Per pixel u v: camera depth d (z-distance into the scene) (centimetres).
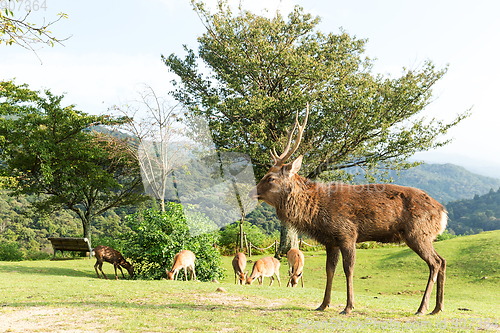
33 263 1474
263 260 1103
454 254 1532
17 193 2036
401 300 715
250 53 1906
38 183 2075
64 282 840
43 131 1933
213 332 369
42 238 3981
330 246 503
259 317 444
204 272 1118
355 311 494
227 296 625
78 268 1366
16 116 2000
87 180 1967
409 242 488
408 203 488
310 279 1344
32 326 392
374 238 499
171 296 615
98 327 387
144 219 1097
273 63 1855
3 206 4300
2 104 1898
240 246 2053
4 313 455
